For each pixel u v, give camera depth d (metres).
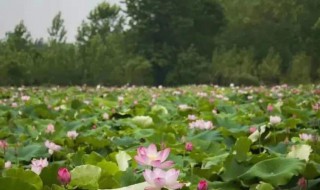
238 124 5.95
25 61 36.72
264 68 41.06
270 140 4.81
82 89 18.17
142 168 3.16
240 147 3.90
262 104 9.07
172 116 7.54
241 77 39.31
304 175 2.84
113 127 5.98
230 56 41.66
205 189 2.24
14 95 13.77
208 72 41.44
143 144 4.35
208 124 5.12
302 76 40.59
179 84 41.62
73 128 5.74
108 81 39.97
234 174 3.01
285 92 15.27
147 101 10.55
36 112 7.56
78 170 2.79
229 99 11.57
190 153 3.84
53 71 38.03
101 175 2.85
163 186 2.14
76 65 39.44
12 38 40.81
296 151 3.41
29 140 4.93
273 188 2.63
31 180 2.64
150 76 41.53
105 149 4.37
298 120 5.41
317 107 7.32
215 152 4.27
